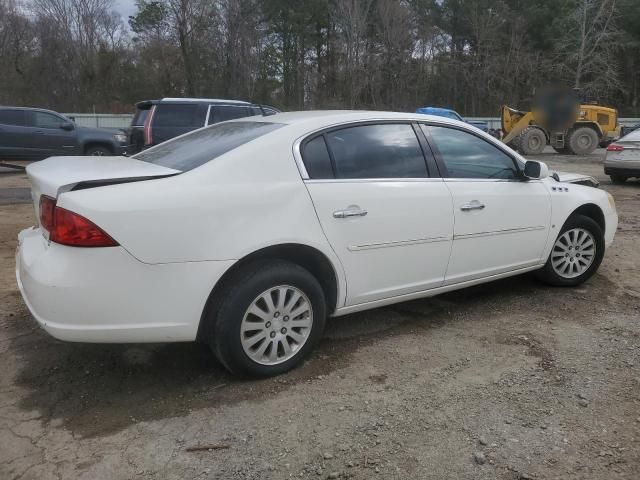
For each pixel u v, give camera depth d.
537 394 3.30
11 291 4.99
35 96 46.78
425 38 49.75
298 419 3.06
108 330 3.02
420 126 4.20
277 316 3.45
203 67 43.94
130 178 3.13
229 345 3.30
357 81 45.22
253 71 43.88
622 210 9.49
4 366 3.65
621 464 2.68
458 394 3.31
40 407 3.19
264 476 2.61
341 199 3.61
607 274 5.68
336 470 2.65
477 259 4.38
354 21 44.84
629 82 51.78
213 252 3.16
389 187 3.84
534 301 4.88
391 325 4.36
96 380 3.49
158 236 3.03
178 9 43.06
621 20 48.62
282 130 3.60
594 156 22.67
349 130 3.84
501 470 2.64
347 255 3.66
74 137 15.82
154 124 11.44
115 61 48.22
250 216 3.28
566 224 5.03
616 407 3.16
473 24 51.19
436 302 4.87
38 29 47.81
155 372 3.60
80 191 3.00
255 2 43.69
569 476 2.60
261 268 3.36
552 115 22.81
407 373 3.57
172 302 3.10
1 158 15.13
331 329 4.28
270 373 3.48
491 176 4.51
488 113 50.97
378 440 2.87
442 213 4.07
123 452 2.78
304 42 46.66
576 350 3.88
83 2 47.78
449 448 2.80
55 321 3.00
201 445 2.84
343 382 3.46
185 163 3.48
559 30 48.34
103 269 2.95
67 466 2.68
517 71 49.50
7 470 2.64
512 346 3.96
